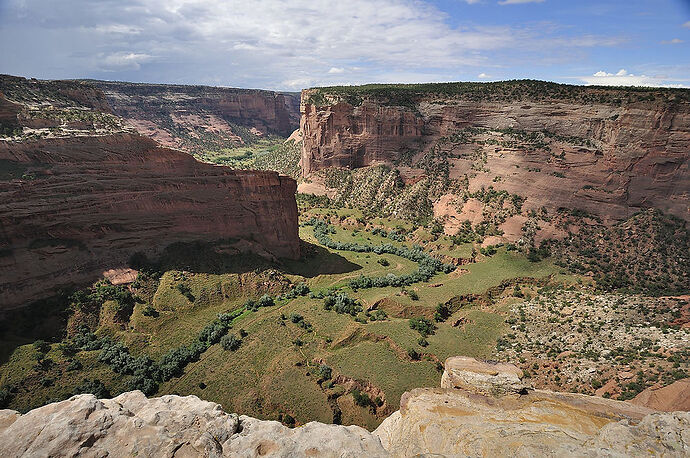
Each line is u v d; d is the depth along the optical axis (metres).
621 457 16.14
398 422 26.17
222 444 16.44
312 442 16.92
